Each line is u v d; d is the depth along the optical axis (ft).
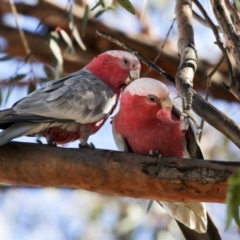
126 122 24.88
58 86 24.53
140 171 21.50
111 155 21.74
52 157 21.79
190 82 22.08
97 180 21.90
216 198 21.40
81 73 26.66
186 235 26.18
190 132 24.48
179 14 25.30
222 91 39.32
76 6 38.58
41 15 38.99
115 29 38.99
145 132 24.70
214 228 25.79
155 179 21.45
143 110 24.54
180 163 21.34
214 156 41.39
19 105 22.88
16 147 21.95
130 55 27.14
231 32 23.21
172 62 38.34
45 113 23.06
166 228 39.73
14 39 38.73
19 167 21.93
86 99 24.32
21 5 39.14
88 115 24.07
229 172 20.95
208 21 24.38
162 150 24.80
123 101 24.94
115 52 27.12
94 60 27.32
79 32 38.91
